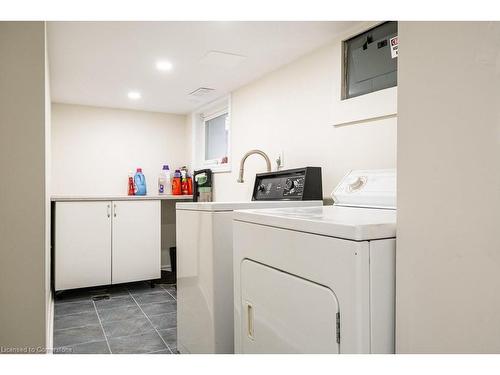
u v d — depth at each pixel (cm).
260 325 122
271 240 117
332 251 92
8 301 154
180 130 452
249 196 318
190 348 198
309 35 220
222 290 175
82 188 394
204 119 429
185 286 205
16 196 155
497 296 67
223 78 305
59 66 271
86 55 248
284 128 273
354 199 171
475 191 70
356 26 208
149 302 317
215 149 415
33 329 157
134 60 259
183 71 285
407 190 85
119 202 355
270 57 256
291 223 108
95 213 343
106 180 407
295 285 105
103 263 346
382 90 192
